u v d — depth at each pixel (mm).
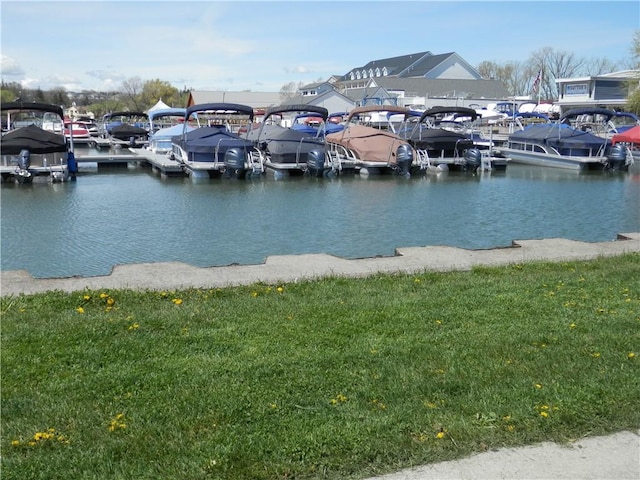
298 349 4914
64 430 3641
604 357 4699
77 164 29922
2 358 4711
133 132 43781
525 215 18453
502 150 35312
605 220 17734
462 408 3854
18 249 13727
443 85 78812
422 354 4777
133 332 5328
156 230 15797
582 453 3428
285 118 63656
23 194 21953
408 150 27422
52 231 15578
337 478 3201
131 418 3768
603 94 69188
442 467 3289
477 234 15727
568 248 9586
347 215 18172
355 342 5086
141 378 4344
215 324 5570
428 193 22938
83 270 12070
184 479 3156
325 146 28000
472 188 24453
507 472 3256
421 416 3746
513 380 4273
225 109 28000
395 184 25594
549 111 54375
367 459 3340
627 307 6117
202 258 13031
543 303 6250
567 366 4516
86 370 4516
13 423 3707
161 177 27141
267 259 8586
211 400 3980
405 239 15070
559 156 31875
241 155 25922
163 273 7754
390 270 8016
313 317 5770
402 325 5531
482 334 5262
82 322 5590
